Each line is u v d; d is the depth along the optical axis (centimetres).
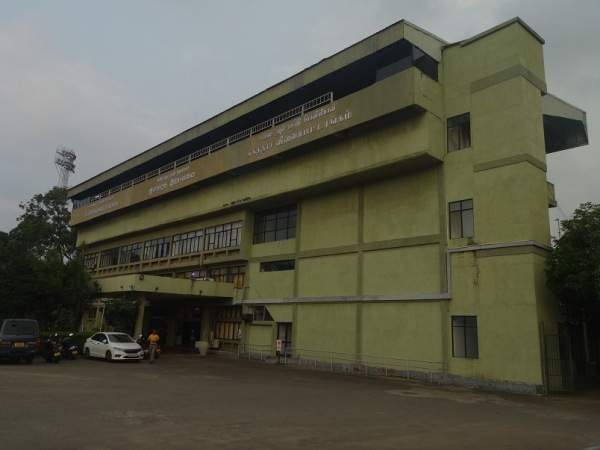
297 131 2808
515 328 1978
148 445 786
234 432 911
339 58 2653
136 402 1211
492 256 2103
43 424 909
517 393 1877
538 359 1892
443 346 2188
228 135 3712
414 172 2484
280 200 3183
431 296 2273
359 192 2742
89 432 860
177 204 4003
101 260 5184
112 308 3244
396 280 2458
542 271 2025
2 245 5191
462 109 2352
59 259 3572
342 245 2770
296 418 1090
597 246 1873
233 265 3581
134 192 4394
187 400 1284
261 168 3209
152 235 4438
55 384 1491
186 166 3775
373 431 984
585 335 2650
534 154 2152
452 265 2236
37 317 3512
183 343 3981
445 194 2328
